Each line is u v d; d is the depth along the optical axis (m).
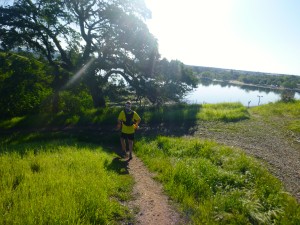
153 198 6.19
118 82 25.16
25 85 20.25
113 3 22.28
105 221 4.70
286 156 9.73
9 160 7.38
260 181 6.99
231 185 6.89
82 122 17.38
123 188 6.51
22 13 19.03
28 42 20.47
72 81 22.03
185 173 7.25
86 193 5.21
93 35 23.08
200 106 22.89
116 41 22.48
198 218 5.32
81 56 22.84
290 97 24.83
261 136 12.73
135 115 9.70
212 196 6.23
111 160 8.93
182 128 15.02
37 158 7.72
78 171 6.68
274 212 5.50
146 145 11.17
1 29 19.27
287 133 13.17
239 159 8.58
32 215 4.22
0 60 19.94
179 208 5.75
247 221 5.23
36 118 18.86
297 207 5.76
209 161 8.65
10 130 17.19
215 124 15.63
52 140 13.42
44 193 5.11
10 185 5.46
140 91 24.59
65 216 4.32
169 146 10.79
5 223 4.04
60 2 20.17
